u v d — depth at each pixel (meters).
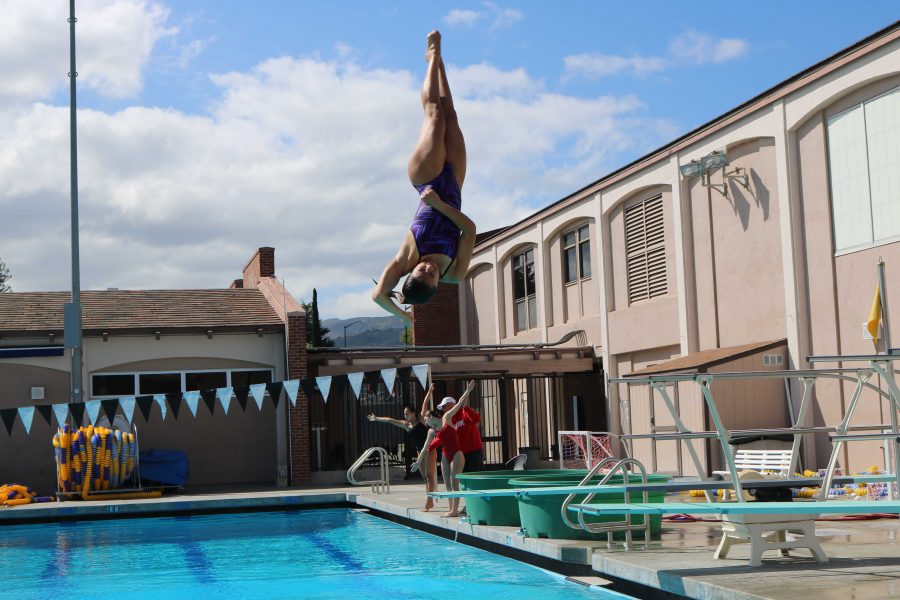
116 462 19.69
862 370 9.01
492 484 11.98
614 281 24.69
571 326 26.55
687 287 21.36
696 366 18.08
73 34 22.47
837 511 6.88
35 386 21.73
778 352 18.25
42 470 21.53
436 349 25.00
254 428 22.94
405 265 7.84
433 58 8.15
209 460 22.59
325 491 19.17
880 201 16.23
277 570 10.52
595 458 17.58
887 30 15.69
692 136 20.94
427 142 7.92
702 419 18.55
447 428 13.37
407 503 15.37
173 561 11.45
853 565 7.52
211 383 22.86
